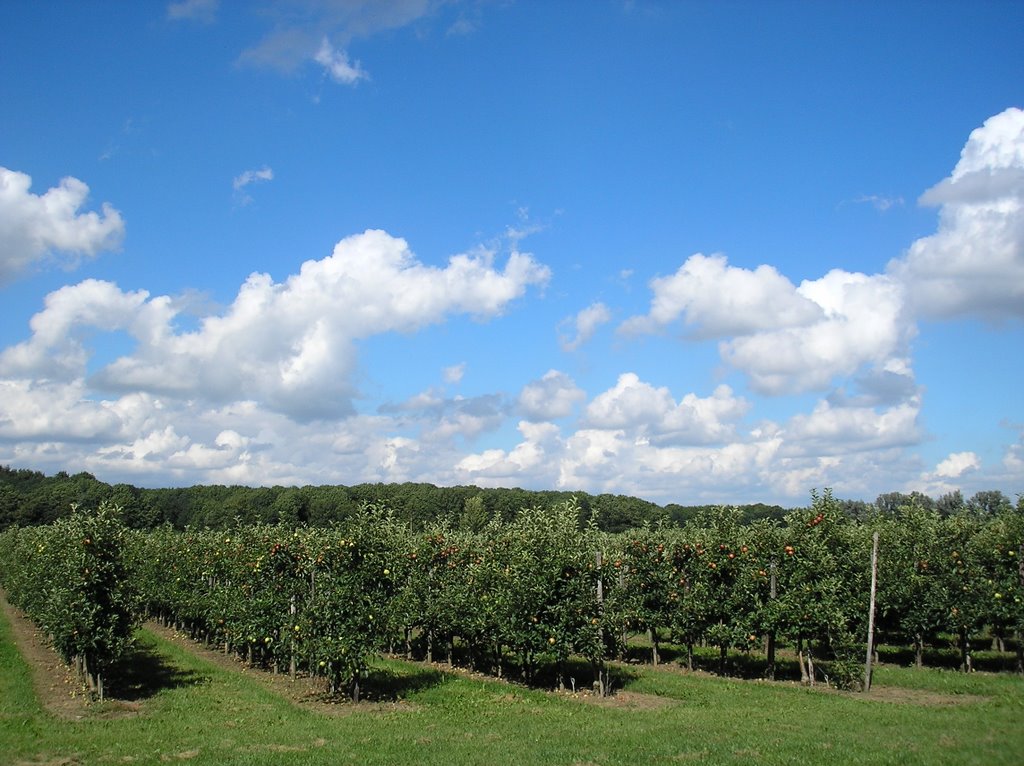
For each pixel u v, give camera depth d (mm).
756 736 13484
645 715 16375
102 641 18953
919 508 24891
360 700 19141
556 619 19531
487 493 84500
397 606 19688
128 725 16203
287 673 23438
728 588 22016
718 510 23188
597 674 20359
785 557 20906
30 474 134000
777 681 21156
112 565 19312
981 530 23750
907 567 22516
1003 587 20453
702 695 18812
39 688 20938
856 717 15273
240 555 26219
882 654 25125
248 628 23484
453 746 13555
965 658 21750
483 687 20531
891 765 10922
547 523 20297
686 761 11781
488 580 23062
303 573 20938
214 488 112125
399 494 91562
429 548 26547
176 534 38781
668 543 24453
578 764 11922
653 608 23953
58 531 24703
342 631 18875
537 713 17047
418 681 21516
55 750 13898
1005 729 13328
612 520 70000
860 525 25406
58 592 19297
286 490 94875
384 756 12859
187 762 12930
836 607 19719
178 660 26141
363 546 19234
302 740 14609
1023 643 20672
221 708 18141
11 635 32500
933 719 14672
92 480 98812
